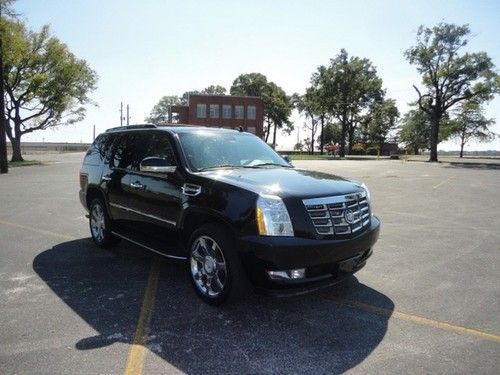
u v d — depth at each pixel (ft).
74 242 22.97
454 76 141.49
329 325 12.57
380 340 11.62
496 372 9.98
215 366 10.21
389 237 24.36
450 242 23.13
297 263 12.04
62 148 257.75
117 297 14.73
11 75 105.60
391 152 268.41
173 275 17.21
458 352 10.98
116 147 20.17
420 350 11.07
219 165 16.11
